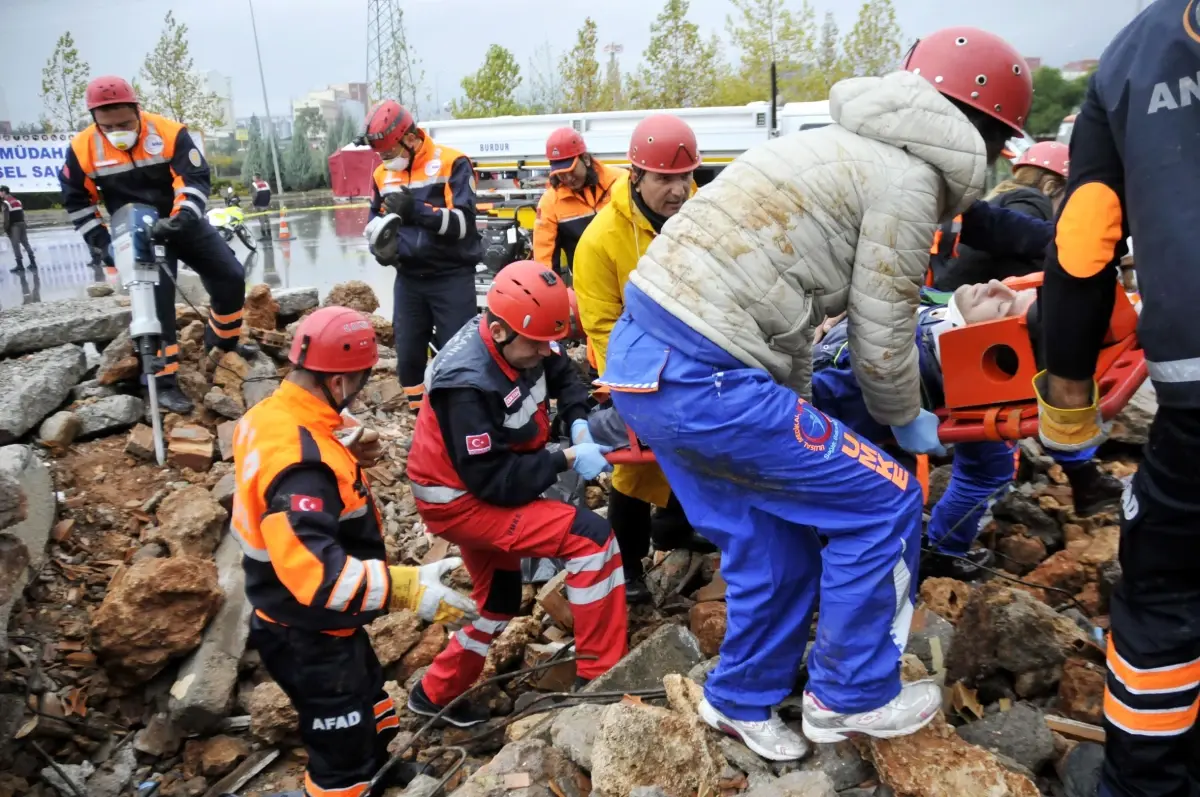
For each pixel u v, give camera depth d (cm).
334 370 294
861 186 225
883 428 343
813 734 240
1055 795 251
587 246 400
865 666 231
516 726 326
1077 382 227
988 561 403
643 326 239
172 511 483
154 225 533
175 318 571
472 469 317
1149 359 195
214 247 572
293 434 292
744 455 227
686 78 2988
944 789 224
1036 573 377
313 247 2089
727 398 225
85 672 413
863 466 230
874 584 229
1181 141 185
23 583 416
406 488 567
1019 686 292
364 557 316
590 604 341
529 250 1344
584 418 382
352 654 312
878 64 2680
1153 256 188
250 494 292
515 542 335
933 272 440
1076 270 210
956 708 278
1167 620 206
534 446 340
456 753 356
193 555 466
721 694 256
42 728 388
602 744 245
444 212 574
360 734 316
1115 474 452
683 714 264
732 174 236
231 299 593
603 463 340
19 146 3222
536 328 309
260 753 399
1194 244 182
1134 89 193
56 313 645
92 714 406
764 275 227
